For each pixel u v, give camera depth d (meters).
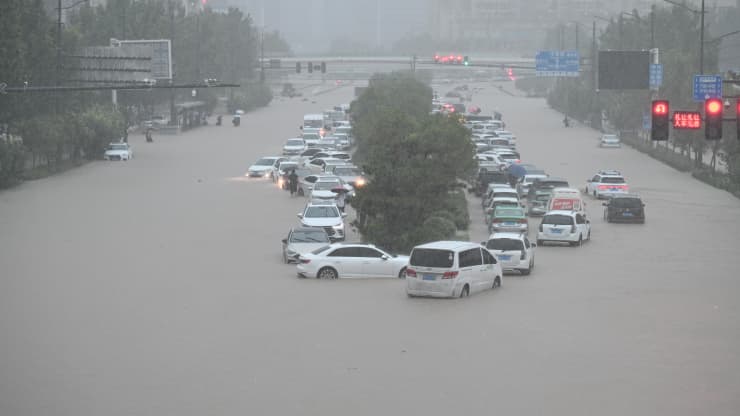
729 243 66.75
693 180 109.31
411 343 38.25
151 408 30.88
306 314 43.50
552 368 34.84
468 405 30.94
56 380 33.75
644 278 53.09
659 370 34.62
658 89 131.00
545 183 84.88
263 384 33.19
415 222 62.59
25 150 101.31
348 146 145.50
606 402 31.19
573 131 184.75
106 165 121.12
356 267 53.44
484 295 48.06
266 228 72.75
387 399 31.56
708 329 40.56
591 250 64.19
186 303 46.19
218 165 121.81
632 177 111.88
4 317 43.28
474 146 76.81
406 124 65.31
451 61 192.38
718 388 32.59
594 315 43.22
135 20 181.12
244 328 40.91
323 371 34.59
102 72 127.56
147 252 61.97
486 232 71.19
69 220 76.06
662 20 177.00
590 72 195.62
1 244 64.56
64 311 44.50
